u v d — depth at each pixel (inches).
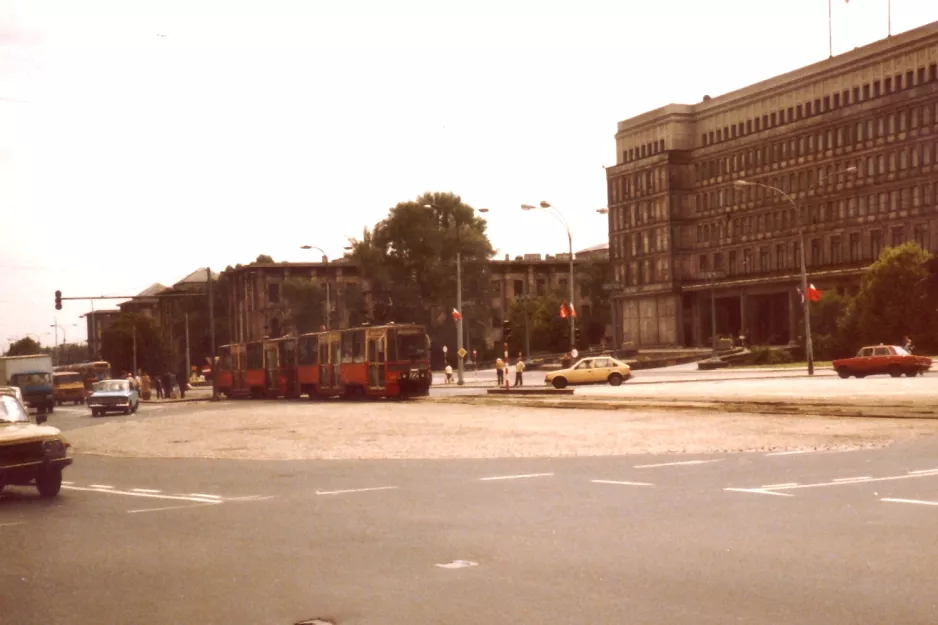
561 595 312.5
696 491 541.6
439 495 565.9
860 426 961.5
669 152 5344.5
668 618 280.4
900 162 4269.2
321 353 2272.4
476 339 4313.5
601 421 1157.1
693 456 743.1
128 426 1519.4
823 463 664.4
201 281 6501.0
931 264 3321.9
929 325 3289.9
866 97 4505.4
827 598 297.0
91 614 312.5
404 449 896.3
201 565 386.0
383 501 549.0
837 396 1378.0
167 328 6496.1
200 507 558.3
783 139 4847.4
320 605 312.5
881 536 391.9
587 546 391.5
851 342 3412.9
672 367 3580.2
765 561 351.9
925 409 1056.8
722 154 5196.9
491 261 4407.0
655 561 358.3
